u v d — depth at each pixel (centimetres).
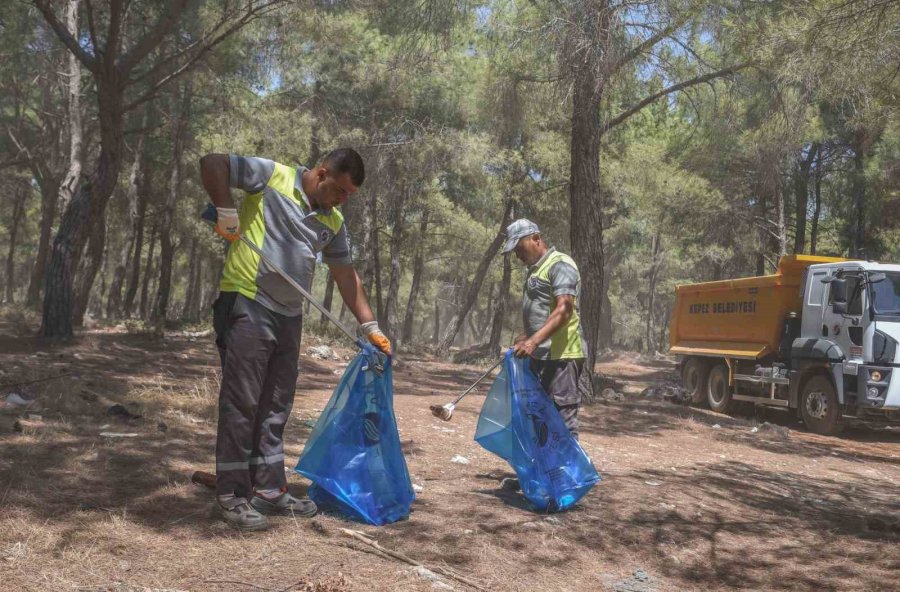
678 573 369
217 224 350
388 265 3947
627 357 3775
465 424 784
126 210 3000
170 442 508
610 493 510
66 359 981
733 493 566
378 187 2438
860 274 1148
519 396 450
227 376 358
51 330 1215
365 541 349
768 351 1318
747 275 2888
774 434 1048
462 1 1247
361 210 2672
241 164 358
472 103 2216
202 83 1630
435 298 6253
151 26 1369
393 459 402
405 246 3281
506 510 432
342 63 2198
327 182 370
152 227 3541
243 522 347
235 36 1391
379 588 295
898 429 1317
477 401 1033
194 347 1446
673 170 2181
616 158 2312
